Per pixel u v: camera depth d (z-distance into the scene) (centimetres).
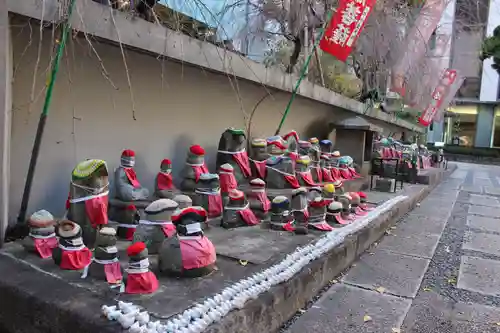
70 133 420
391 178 947
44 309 253
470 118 3061
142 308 253
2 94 324
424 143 2277
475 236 638
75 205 346
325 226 479
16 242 358
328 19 719
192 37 493
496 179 1571
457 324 338
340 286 405
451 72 1427
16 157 378
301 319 331
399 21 1000
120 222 397
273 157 586
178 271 305
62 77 405
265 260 358
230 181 516
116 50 443
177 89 538
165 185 469
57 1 341
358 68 1105
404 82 1177
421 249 551
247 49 703
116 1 422
